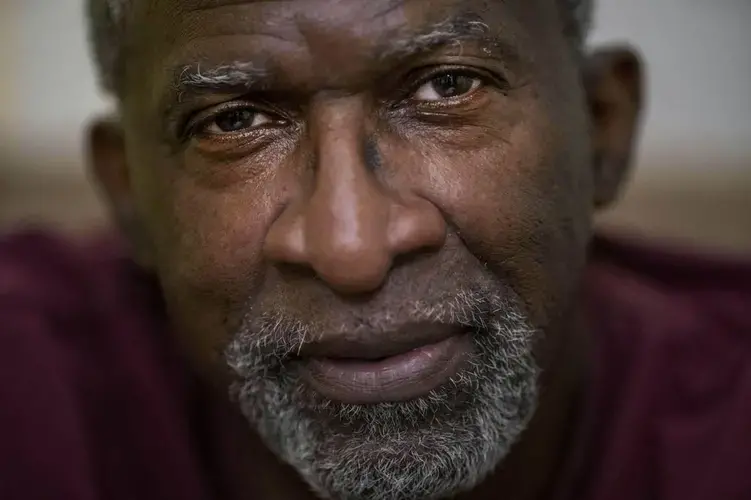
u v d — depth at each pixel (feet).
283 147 3.12
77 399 4.51
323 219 2.83
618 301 4.70
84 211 7.70
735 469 4.23
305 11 2.86
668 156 7.97
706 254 5.15
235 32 2.95
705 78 8.04
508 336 3.14
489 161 3.07
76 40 8.31
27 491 4.28
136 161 3.58
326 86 2.91
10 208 7.73
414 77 2.98
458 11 2.93
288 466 4.00
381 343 2.94
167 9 3.12
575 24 3.65
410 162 3.00
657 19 8.04
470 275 3.06
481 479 3.34
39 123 8.13
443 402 3.04
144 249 4.26
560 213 3.27
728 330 4.72
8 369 4.47
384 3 2.85
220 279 3.20
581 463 4.22
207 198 3.20
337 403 3.04
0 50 8.20
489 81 3.08
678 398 4.42
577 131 3.47
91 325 4.74
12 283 4.81
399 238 2.85
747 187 7.81
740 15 7.99
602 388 4.37
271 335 3.08
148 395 4.53
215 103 3.09
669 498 4.22
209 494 4.43
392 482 3.04
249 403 3.37
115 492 4.44
